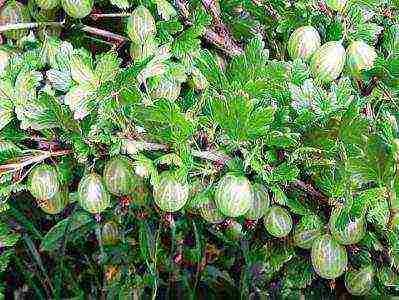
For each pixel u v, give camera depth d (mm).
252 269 421
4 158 319
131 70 281
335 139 298
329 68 316
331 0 330
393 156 290
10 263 584
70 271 562
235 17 376
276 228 331
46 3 352
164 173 304
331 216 316
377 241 328
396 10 359
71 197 422
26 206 519
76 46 391
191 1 361
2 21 377
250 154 301
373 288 364
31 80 320
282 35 370
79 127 310
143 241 455
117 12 393
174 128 295
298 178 332
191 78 346
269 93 307
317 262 327
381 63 308
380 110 324
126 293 513
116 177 319
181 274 504
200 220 463
